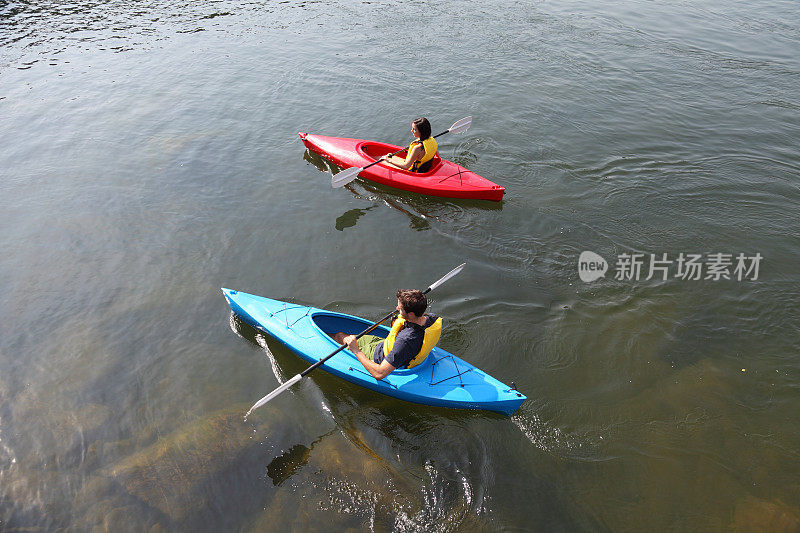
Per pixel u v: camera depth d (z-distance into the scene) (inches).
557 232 292.7
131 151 353.7
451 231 292.2
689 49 524.1
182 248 273.4
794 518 161.3
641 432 188.5
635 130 391.9
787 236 289.1
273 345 221.1
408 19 575.2
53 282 250.8
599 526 160.4
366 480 172.2
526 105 419.8
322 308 240.1
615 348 222.4
